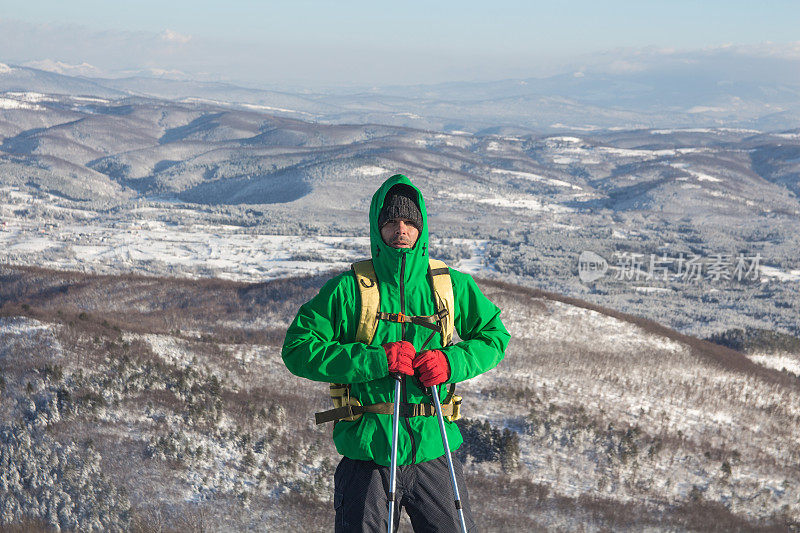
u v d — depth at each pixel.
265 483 26.52
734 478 32.81
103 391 32.06
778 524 27.81
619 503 27.72
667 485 30.86
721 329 128.75
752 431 42.56
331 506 25.25
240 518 24.28
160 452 27.75
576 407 39.97
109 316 73.06
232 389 35.34
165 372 35.28
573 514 26.00
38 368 33.41
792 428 44.66
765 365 76.94
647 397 45.34
